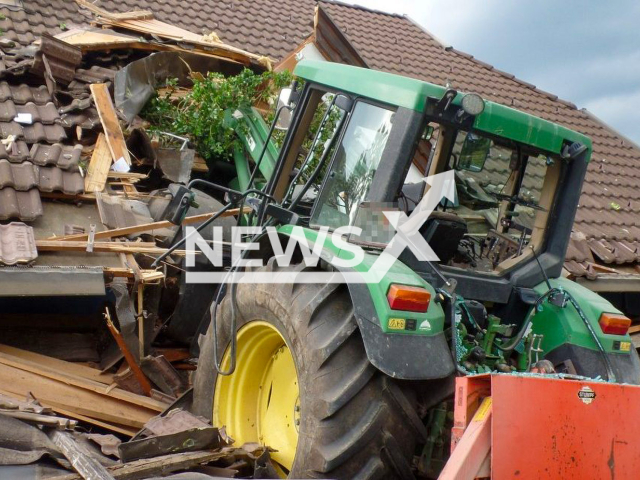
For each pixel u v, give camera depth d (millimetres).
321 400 3102
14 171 5633
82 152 6316
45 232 5320
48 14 10000
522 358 3750
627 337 3840
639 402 2902
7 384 4508
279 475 3707
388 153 3471
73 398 4590
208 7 11586
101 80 7375
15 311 5207
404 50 12664
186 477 3146
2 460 3061
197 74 7703
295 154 4562
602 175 10797
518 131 3684
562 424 2779
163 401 4801
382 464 3070
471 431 2732
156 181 6594
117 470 3100
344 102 3857
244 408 4023
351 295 3176
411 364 3018
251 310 3758
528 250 3953
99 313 5312
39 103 6828
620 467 2844
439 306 3248
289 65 8562
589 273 7086
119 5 10758
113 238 5285
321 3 13273
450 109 3504
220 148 6621
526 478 2711
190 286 5301
